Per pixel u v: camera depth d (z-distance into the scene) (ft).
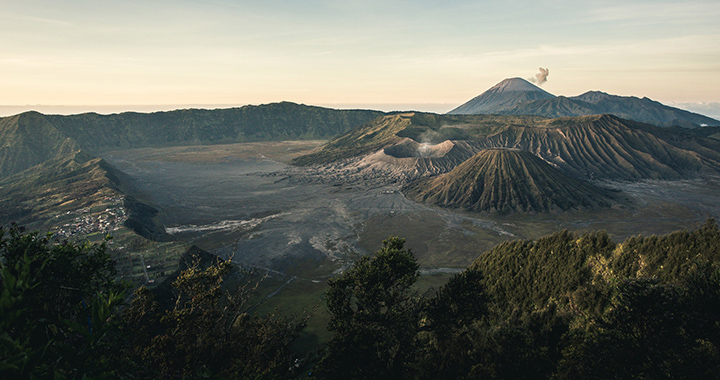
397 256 78.43
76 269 29.43
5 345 14.96
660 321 55.93
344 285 82.17
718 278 54.95
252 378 50.26
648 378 54.03
